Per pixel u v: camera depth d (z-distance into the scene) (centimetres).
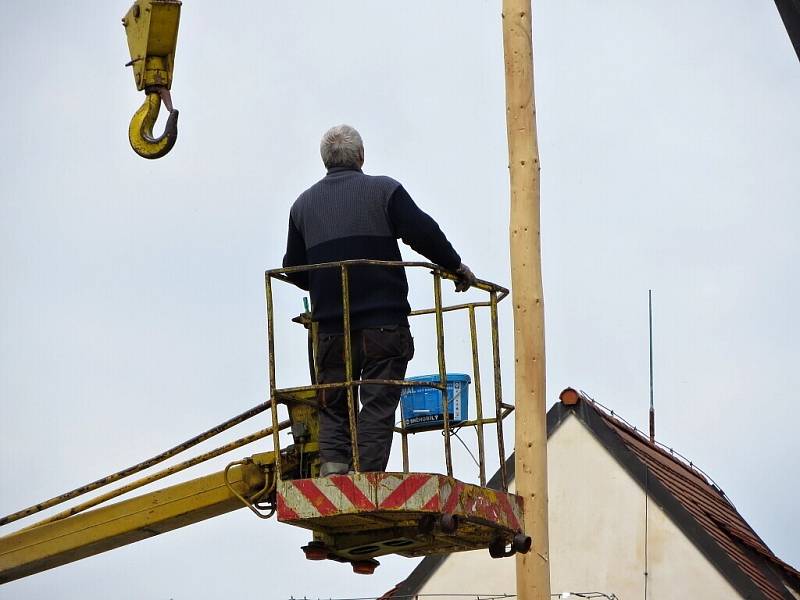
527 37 3170
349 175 2403
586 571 3922
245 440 2577
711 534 3934
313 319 2380
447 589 3969
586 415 4044
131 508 2645
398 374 2359
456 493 2291
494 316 2480
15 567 2680
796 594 4303
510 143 3148
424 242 2336
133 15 2797
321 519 2302
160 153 2764
